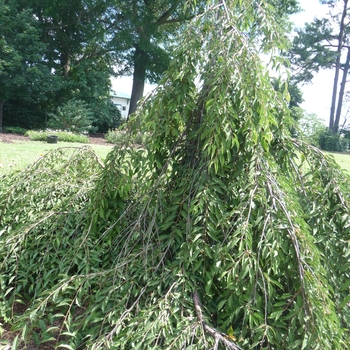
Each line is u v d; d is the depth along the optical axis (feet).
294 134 8.06
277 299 5.86
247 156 6.32
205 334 5.36
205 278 5.93
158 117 6.46
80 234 7.96
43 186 9.16
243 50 6.31
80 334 6.21
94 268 7.19
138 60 67.36
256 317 5.31
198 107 6.73
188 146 7.00
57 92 65.41
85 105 62.59
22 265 7.62
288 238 5.62
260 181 5.90
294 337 5.38
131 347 5.34
